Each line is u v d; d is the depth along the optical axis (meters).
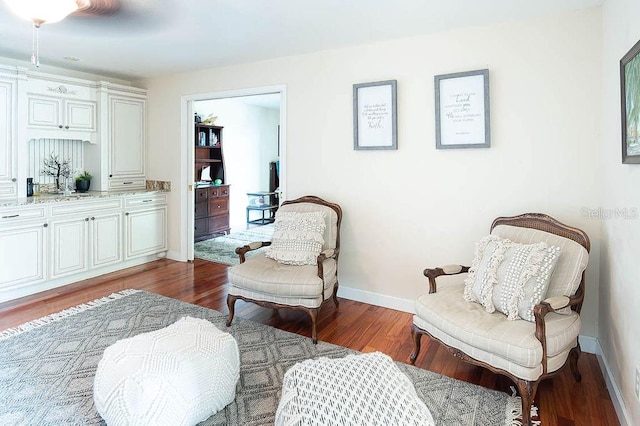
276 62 3.84
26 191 3.77
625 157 1.86
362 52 3.35
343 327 2.99
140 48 3.53
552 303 1.95
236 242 6.04
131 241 4.48
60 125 4.05
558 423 1.89
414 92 3.14
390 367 1.65
